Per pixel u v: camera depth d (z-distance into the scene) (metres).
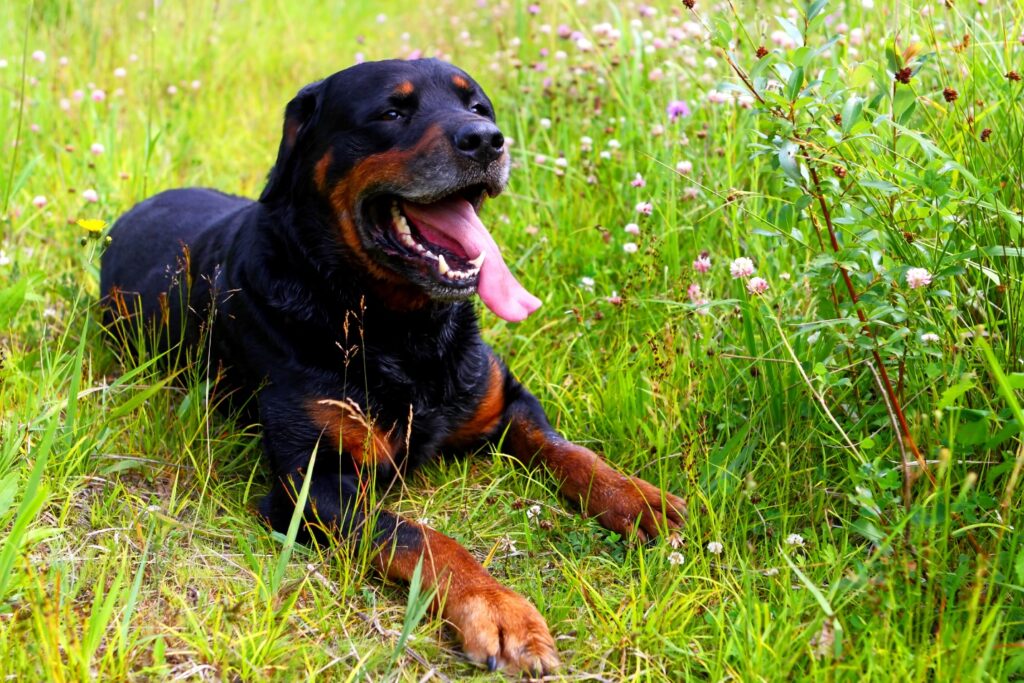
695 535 1.42
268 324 1.56
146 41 3.05
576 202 2.03
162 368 1.75
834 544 1.40
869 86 1.79
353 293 1.55
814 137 1.46
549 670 1.29
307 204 1.57
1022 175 1.47
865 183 1.38
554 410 1.69
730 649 1.26
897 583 1.30
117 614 1.33
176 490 1.52
